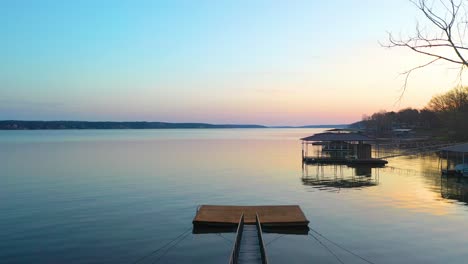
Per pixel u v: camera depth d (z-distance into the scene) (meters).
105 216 23.89
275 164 57.50
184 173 45.94
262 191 33.34
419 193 31.81
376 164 54.97
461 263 15.67
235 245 14.09
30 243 18.53
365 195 31.08
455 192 32.22
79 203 27.83
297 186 36.22
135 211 25.31
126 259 16.55
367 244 18.19
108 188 34.47
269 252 17.31
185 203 28.05
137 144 113.81
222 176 43.34
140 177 42.09
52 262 16.11
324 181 39.56
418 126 131.38
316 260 16.36
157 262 16.23
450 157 64.06
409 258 16.33
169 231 20.61
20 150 83.56
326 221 22.38
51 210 25.52
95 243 18.58
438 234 19.62
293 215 21.47
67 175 43.34
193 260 16.50
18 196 30.45
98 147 96.81
